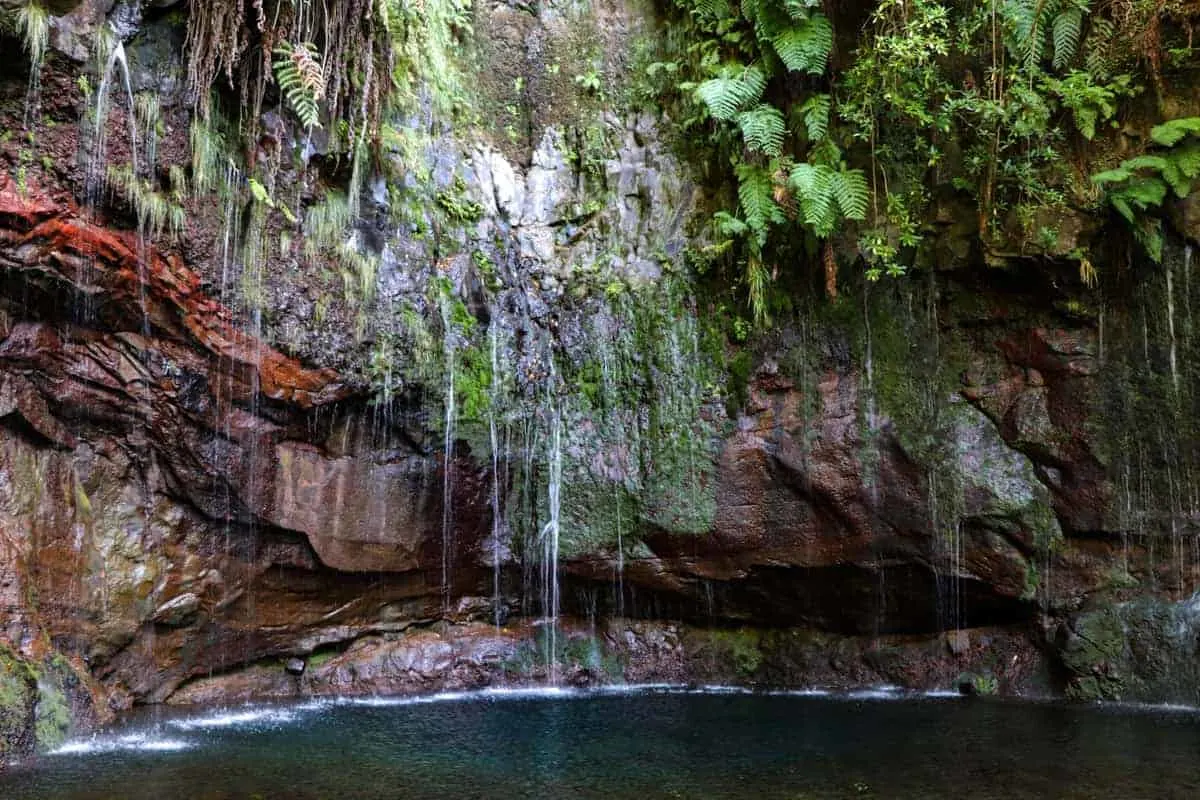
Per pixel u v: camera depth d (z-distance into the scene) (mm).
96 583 6617
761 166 8414
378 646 8281
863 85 8094
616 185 9281
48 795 4773
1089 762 5590
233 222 6953
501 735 6379
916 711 7254
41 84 5914
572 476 8664
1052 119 7898
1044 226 7754
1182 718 6883
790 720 6914
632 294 8914
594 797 4859
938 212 8219
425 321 8117
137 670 6957
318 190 7574
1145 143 7664
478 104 9250
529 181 9258
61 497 6488
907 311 8359
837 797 4871
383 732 6438
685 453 8586
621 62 9508
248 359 7047
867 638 8602
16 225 5891
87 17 6047
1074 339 7957
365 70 7516
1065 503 7961
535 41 9547
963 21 7973
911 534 8227
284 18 6887
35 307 6191
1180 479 7586
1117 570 7781
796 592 8633
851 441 8344
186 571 7117
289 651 7891
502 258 8867
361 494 7820
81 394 6512
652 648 8852
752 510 8492
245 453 7203
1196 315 7570
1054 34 7629
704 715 7129
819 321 8508
